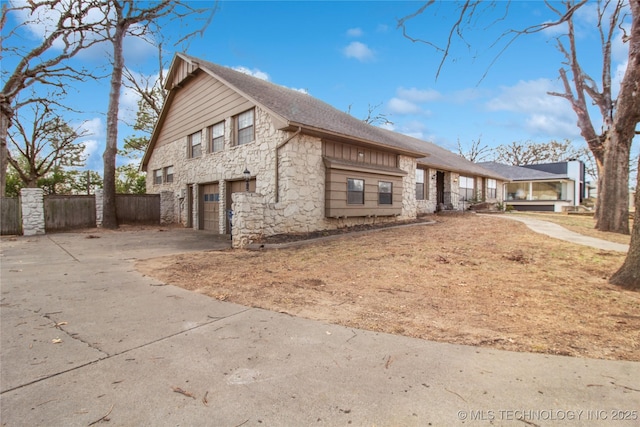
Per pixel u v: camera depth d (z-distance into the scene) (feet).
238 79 40.78
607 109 39.91
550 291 14.38
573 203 85.30
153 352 9.05
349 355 8.88
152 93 69.77
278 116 30.07
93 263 21.61
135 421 6.21
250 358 8.73
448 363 8.40
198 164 46.24
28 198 38.65
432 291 14.67
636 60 31.07
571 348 9.20
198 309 12.62
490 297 13.71
